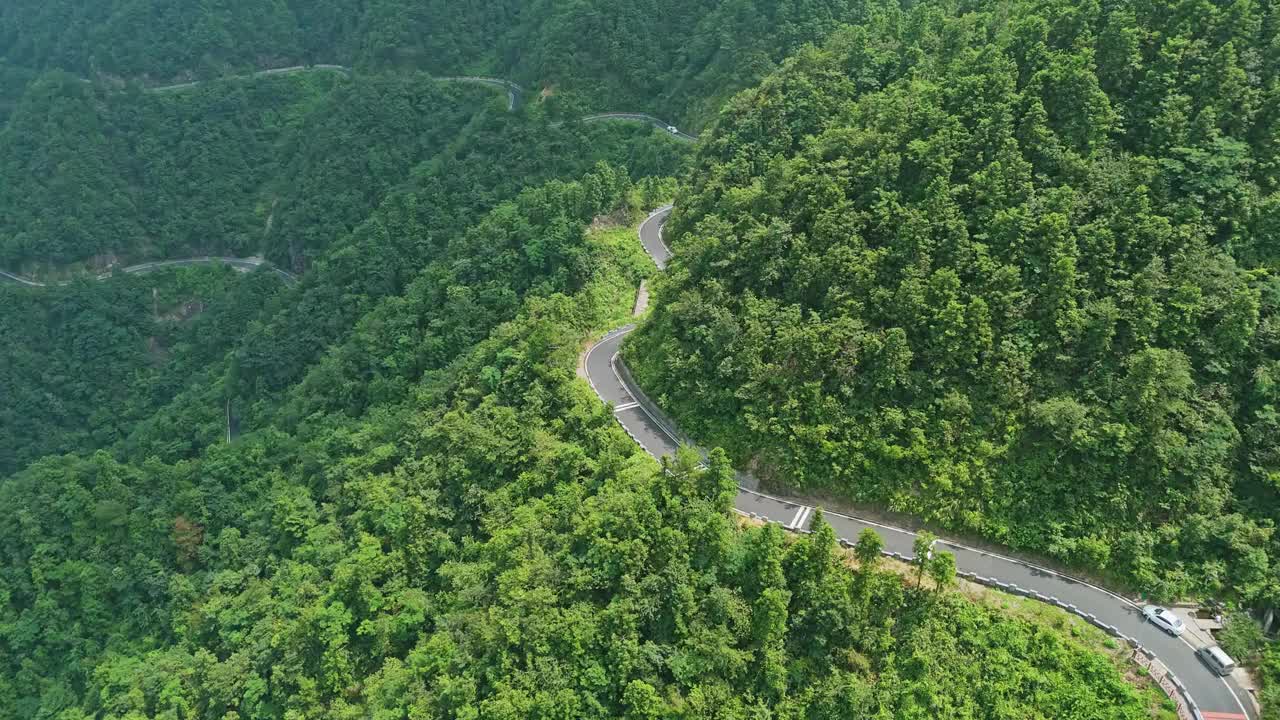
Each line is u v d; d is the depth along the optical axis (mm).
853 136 86938
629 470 74438
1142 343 67438
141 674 91625
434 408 101125
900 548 67875
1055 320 68938
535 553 70875
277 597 90438
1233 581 62375
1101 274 70438
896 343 70375
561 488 78188
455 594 75812
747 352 77500
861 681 59750
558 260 113812
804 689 59812
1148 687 57312
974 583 64812
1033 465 67438
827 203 82000
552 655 62500
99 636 104188
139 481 115688
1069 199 72062
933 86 87188
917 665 59594
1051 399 67312
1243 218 70438
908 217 75875
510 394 92188
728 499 68375
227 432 135125
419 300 122750
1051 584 64562
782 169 89125
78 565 105688
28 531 108125
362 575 79438
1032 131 77438
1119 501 64625
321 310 139375
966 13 107062
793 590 62688
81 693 100125
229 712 80188
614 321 105062
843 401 73125
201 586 102938
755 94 117938
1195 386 66375
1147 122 76812
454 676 66250
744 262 84250
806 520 71312
